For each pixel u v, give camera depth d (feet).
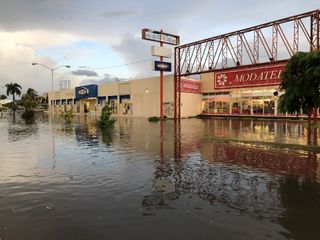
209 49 130.21
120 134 72.18
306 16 99.04
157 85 165.37
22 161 37.40
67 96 263.29
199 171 31.58
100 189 24.89
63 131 81.76
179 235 16.14
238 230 16.80
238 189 24.93
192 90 161.79
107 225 17.46
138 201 21.79
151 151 45.24
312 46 97.35
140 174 30.19
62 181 27.50
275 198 22.53
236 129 84.94
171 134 71.56
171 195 23.27
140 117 171.94
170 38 146.72
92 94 219.82
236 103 149.59
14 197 22.80
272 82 129.39
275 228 17.12
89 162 36.60
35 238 15.84
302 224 17.70
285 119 126.72
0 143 55.36
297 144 49.98
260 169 32.60
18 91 366.84
